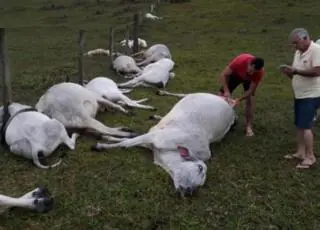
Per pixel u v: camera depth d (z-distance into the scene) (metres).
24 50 14.83
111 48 11.61
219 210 4.90
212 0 25.25
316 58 5.33
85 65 11.87
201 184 5.24
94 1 30.30
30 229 4.47
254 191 5.34
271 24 18.41
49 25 21.80
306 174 5.74
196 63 12.39
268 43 15.13
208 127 6.12
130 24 19.41
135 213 4.76
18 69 11.42
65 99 6.62
